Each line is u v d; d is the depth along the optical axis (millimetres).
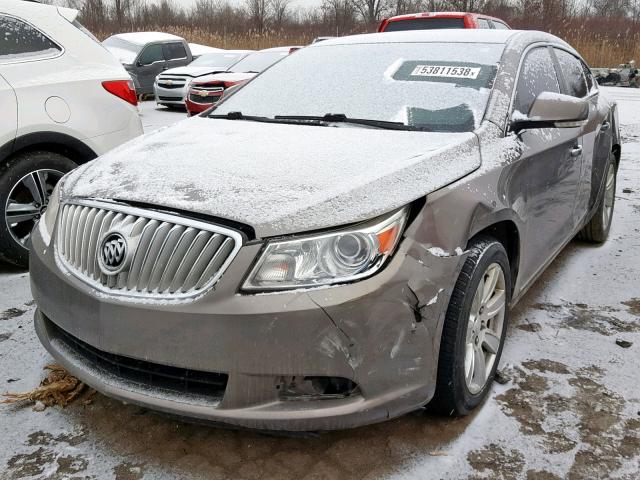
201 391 2092
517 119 2943
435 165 2357
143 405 2131
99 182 2412
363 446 2328
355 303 1962
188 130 3068
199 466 2221
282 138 2758
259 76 3725
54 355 2436
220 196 2129
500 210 2531
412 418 2494
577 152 3570
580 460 2262
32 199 4043
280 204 2066
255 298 1944
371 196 2121
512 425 2457
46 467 2203
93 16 35250
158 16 37312
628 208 5703
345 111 3059
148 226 2096
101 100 4254
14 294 3668
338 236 2016
